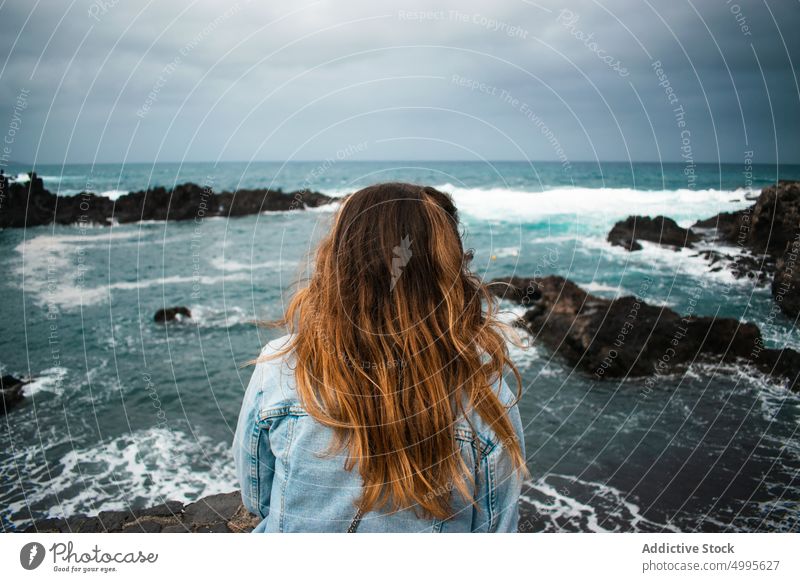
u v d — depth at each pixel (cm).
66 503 545
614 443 636
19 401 771
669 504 518
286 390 121
